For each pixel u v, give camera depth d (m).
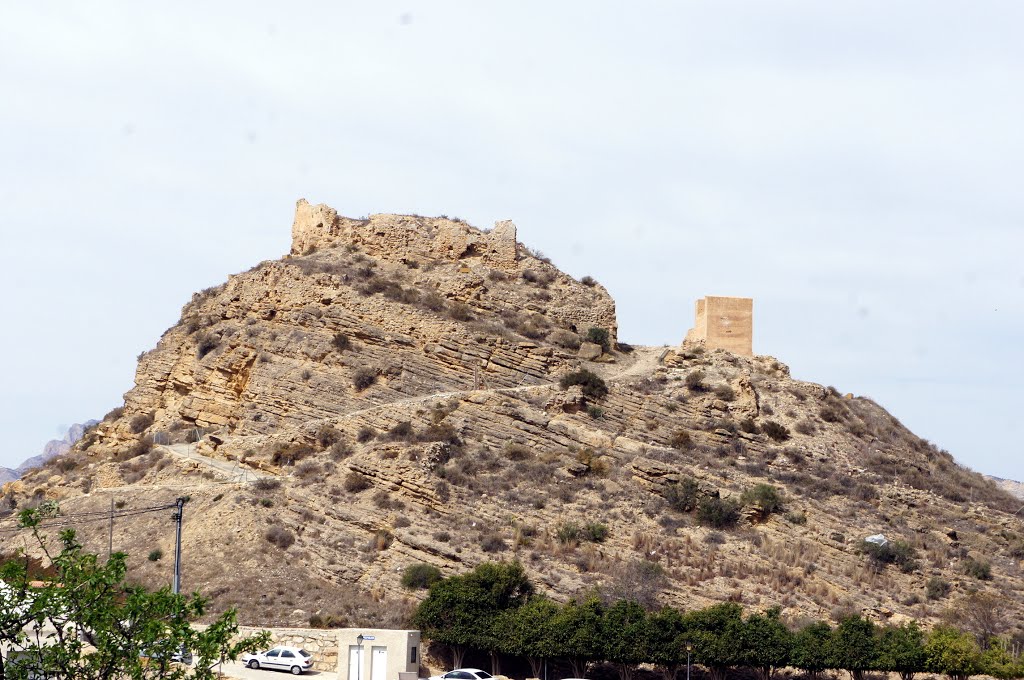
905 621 99.81
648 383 129.88
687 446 121.62
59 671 44.28
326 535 104.50
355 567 100.44
